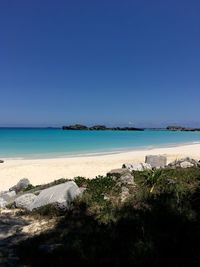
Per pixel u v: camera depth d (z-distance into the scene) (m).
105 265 7.18
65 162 33.12
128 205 10.78
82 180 14.87
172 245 7.35
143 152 46.00
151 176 13.31
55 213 11.53
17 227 10.72
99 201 11.98
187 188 12.02
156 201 10.43
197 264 6.66
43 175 25.50
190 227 8.09
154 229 8.27
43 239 9.16
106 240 8.22
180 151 46.88
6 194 15.64
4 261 8.02
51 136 97.56
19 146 57.97
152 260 6.90
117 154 42.94
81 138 88.44
